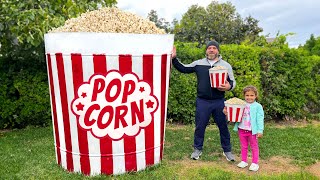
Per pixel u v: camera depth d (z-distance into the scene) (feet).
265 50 28.73
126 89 15.51
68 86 15.57
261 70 28.73
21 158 18.85
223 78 17.04
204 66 18.12
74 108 15.62
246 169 17.38
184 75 27.25
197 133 18.63
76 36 15.06
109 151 15.81
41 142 22.17
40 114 26.84
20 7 24.09
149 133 16.44
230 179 15.81
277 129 26.21
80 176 15.90
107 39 15.01
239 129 17.51
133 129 15.93
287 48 29.27
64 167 16.79
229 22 44.04
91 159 15.88
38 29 23.30
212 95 18.02
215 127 26.78
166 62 16.57
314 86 32.37
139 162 16.40
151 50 15.78
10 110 26.40
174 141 22.40
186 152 19.95
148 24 16.75
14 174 16.53
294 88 29.40
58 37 15.46
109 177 15.81
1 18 24.79
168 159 18.54
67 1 26.22
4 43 27.32
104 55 15.10
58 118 16.40
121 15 16.57
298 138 23.13
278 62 28.99
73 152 16.12
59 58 15.61
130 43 15.26
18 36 23.89
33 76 26.53
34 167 17.26
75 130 15.83
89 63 15.16
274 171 17.19
